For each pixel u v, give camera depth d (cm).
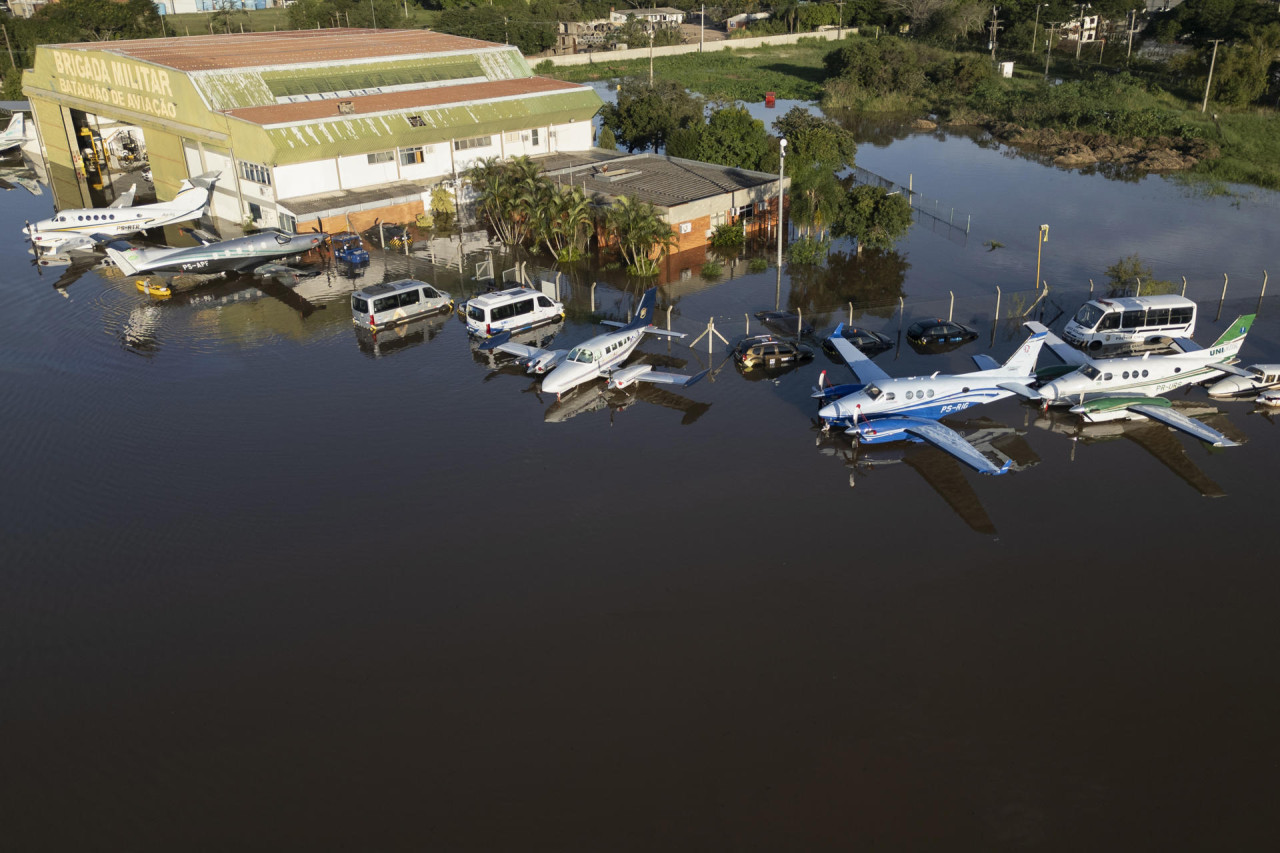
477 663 3148
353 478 4266
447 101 8681
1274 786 2636
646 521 3912
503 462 4391
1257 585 3459
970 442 4578
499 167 8088
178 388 5225
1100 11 18038
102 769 2761
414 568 3638
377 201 7969
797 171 8231
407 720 2916
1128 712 2902
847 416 4500
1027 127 12525
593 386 5203
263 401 5050
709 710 2936
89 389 5209
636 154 9912
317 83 8856
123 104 9356
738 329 5912
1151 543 3719
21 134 11456
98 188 10025
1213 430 4488
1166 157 10606
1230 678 3027
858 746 2794
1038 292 6425
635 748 2800
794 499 4062
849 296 6550
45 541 3834
